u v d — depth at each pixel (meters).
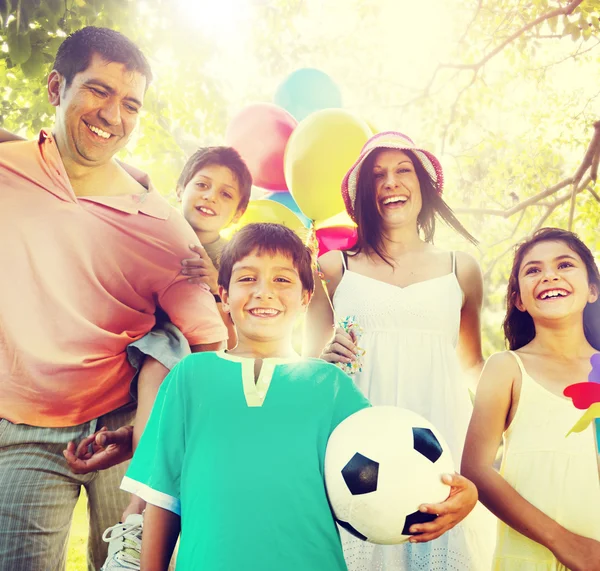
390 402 2.35
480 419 2.25
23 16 3.12
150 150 4.64
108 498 2.63
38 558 2.49
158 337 2.76
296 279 1.93
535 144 6.93
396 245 2.58
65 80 2.58
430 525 1.55
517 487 2.17
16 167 2.63
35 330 2.58
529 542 2.11
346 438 1.63
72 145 2.61
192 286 2.82
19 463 2.51
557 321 2.28
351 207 2.70
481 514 2.27
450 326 2.43
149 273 2.77
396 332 2.41
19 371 2.56
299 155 2.78
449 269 2.52
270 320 1.87
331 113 2.84
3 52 3.70
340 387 1.83
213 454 1.65
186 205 2.95
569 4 5.26
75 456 2.54
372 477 1.54
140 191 2.84
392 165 2.54
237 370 1.79
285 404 1.72
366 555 2.19
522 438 2.21
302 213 3.03
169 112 5.18
